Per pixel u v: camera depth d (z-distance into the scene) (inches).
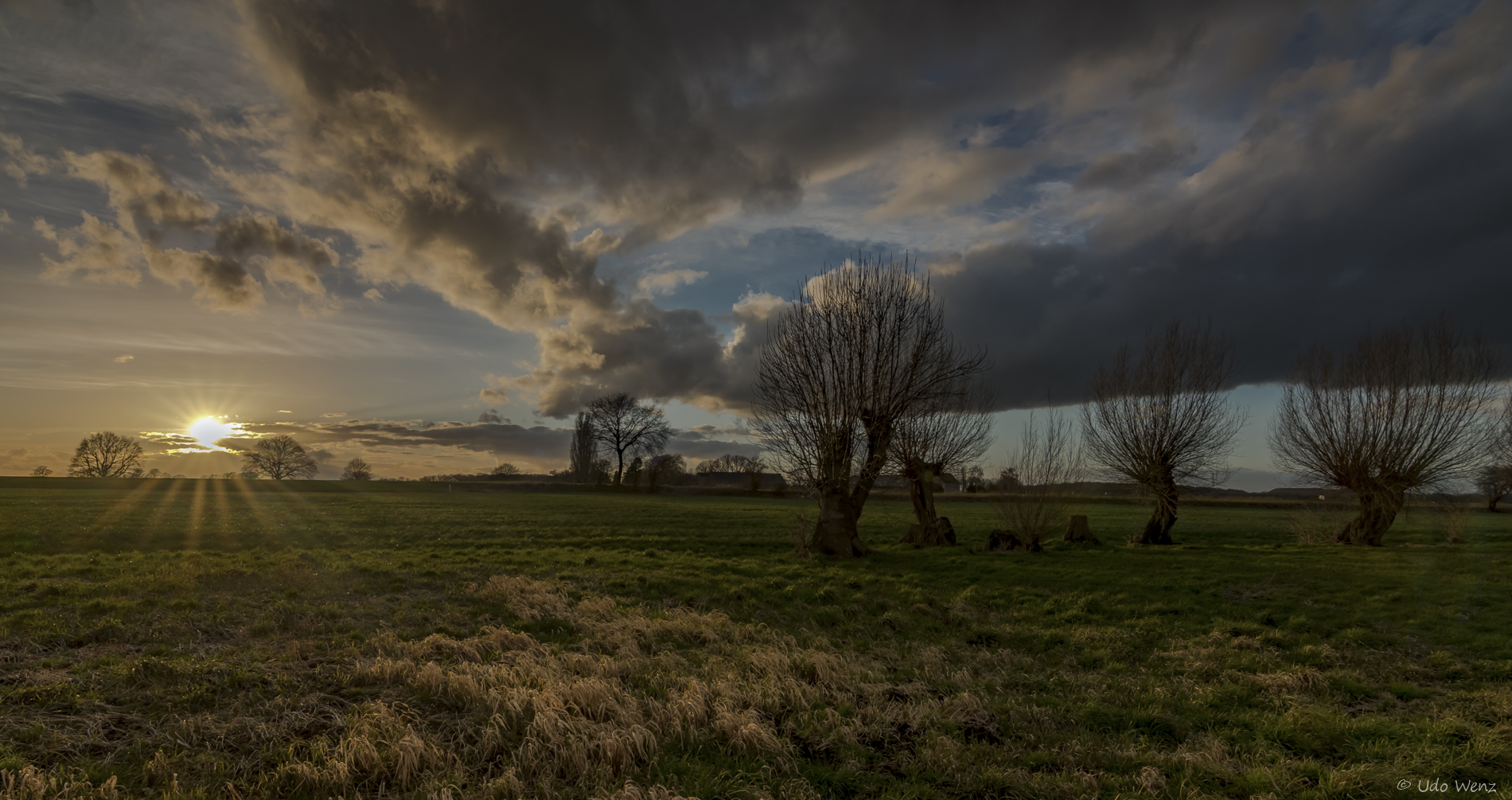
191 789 227.3
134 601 520.4
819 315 987.9
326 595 580.7
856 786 249.1
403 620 493.7
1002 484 1068.5
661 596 637.3
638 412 3880.4
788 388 987.9
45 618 458.3
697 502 2630.4
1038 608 591.8
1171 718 324.5
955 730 303.0
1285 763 268.2
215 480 3651.6
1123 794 243.3
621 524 1451.8
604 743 258.8
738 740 277.6
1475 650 443.2
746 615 557.3
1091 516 2018.9
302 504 1920.5
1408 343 1122.7
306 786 229.8
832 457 946.7
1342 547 1094.4
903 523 1637.6
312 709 296.4
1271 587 673.6
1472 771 258.4
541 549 961.5
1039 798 243.3
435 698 312.3
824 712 315.6
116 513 1409.9
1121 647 469.1
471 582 658.8
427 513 1685.5
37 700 292.0
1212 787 253.0
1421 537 1231.5
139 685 323.3
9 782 216.4
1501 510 2028.8
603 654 420.5
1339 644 464.4
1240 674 390.6
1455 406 1082.1
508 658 390.9
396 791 233.0
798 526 940.0
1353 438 1137.4
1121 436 1227.2
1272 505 2706.7
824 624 544.4
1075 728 315.9
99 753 252.2
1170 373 1190.3
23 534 972.6
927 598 626.8
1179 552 1018.1
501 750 265.7
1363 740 292.2
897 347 974.4
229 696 312.7
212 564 729.6
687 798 228.1
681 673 378.6
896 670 410.6
